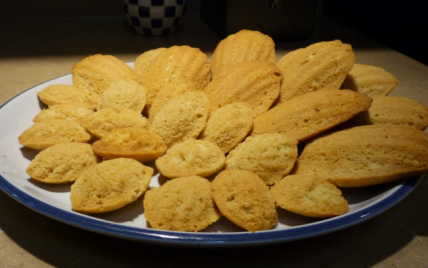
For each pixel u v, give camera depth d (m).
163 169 0.22
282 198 0.20
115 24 0.59
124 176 0.21
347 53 0.29
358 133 0.23
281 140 0.23
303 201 0.20
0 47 0.49
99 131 0.26
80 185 0.21
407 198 0.23
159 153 0.24
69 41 0.51
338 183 0.22
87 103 0.30
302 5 0.50
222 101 0.28
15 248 0.19
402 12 0.54
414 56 0.54
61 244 0.19
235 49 0.32
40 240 0.20
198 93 0.26
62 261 0.18
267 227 0.19
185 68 0.30
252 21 0.50
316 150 0.23
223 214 0.19
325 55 0.29
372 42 0.54
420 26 0.53
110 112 0.26
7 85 0.38
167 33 0.54
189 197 0.20
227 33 0.50
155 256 0.19
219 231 0.19
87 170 0.22
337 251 0.19
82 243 0.19
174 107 0.25
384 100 0.26
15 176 0.22
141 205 0.21
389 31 0.56
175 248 0.19
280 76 0.28
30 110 0.30
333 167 0.22
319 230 0.18
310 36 0.52
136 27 0.53
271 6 0.49
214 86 0.29
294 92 0.28
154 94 0.29
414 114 0.25
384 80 0.30
